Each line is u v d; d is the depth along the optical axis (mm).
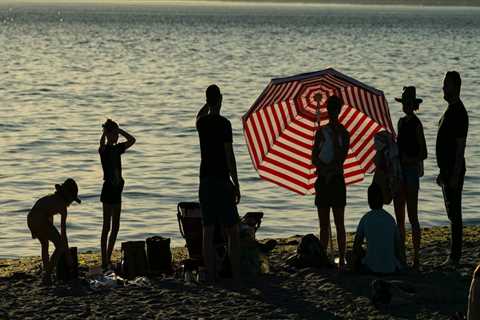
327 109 17562
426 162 50938
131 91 102500
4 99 90250
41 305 15625
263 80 118188
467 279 16859
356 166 19031
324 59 164375
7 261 23250
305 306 15242
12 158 51812
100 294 16391
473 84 111062
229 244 16984
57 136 62031
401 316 14578
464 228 23812
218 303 15562
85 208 36969
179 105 86688
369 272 17188
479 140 59500
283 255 19766
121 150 19344
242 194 40781
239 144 57812
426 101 91000
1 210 37000
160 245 18062
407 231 24844
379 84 112000
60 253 17812
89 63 152875
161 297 16047
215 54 181000
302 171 19125
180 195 40875
